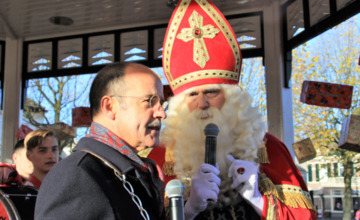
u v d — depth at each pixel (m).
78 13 4.34
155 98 1.18
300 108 6.45
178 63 1.90
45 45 4.80
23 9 4.26
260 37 4.03
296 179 1.76
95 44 4.64
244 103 1.82
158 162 1.97
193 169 1.78
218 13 1.91
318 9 3.49
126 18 4.43
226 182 1.68
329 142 6.18
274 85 3.90
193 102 1.84
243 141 1.75
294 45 3.77
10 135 4.68
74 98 8.64
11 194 1.73
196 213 1.54
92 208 0.96
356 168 5.91
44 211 0.93
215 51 1.85
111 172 1.08
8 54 4.84
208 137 1.57
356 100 5.98
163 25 4.43
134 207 1.06
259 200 1.59
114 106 1.17
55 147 2.60
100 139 1.14
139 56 4.47
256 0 3.96
